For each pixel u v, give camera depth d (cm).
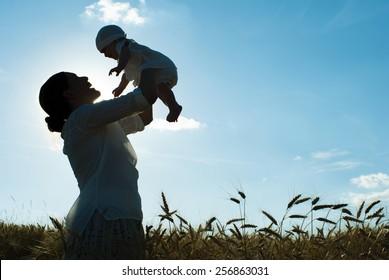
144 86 426
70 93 461
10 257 731
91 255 398
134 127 511
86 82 472
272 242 571
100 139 430
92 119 418
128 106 417
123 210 409
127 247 405
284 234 549
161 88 653
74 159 432
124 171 426
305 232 544
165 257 503
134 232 416
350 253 512
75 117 428
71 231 408
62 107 463
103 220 404
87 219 405
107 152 426
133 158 448
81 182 436
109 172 420
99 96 478
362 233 541
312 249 536
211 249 547
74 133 427
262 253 509
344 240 554
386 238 559
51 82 461
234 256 525
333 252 527
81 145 427
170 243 532
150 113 527
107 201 408
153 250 490
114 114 415
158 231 498
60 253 521
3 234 812
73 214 421
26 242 783
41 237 807
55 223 430
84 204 412
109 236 401
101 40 709
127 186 422
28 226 862
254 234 580
